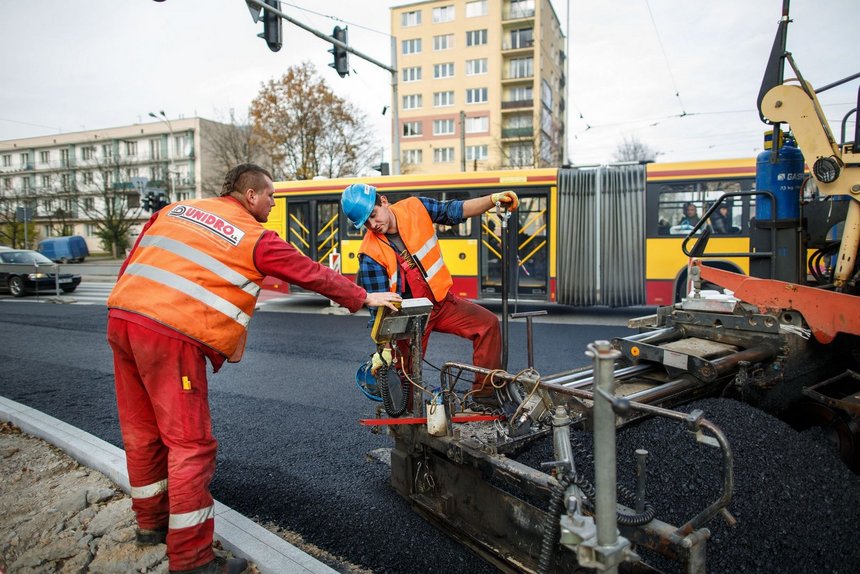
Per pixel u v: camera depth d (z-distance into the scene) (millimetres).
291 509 3373
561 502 2010
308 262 2570
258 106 29609
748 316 3715
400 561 2791
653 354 3545
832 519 2615
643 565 2051
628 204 10844
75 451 3918
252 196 2775
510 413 2977
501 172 11719
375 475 3840
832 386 3883
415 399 3004
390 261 3242
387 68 14773
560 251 11227
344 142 30203
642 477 1992
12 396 5828
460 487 2881
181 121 58656
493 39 47875
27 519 3025
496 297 11734
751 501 2609
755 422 3129
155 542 2682
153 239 2486
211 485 3729
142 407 2578
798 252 4246
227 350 2506
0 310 13891
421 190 12320
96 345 8859
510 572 2523
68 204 52062
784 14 4055
